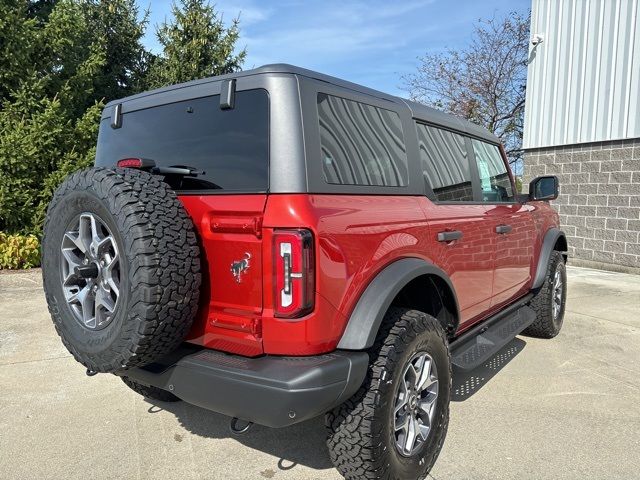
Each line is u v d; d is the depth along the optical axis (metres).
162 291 2.16
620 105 9.55
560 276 5.39
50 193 9.40
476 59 21.25
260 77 2.35
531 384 4.09
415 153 3.11
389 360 2.44
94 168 2.45
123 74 15.41
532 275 4.80
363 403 2.38
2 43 9.51
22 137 9.23
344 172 2.48
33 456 2.99
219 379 2.21
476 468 2.88
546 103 11.03
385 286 2.44
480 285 3.65
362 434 2.38
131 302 2.16
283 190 2.20
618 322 5.99
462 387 4.02
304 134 2.28
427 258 2.90
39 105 9.71
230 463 2.93
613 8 9.57
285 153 2.23
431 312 3.10
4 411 3.58
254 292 2.23
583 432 3.29
